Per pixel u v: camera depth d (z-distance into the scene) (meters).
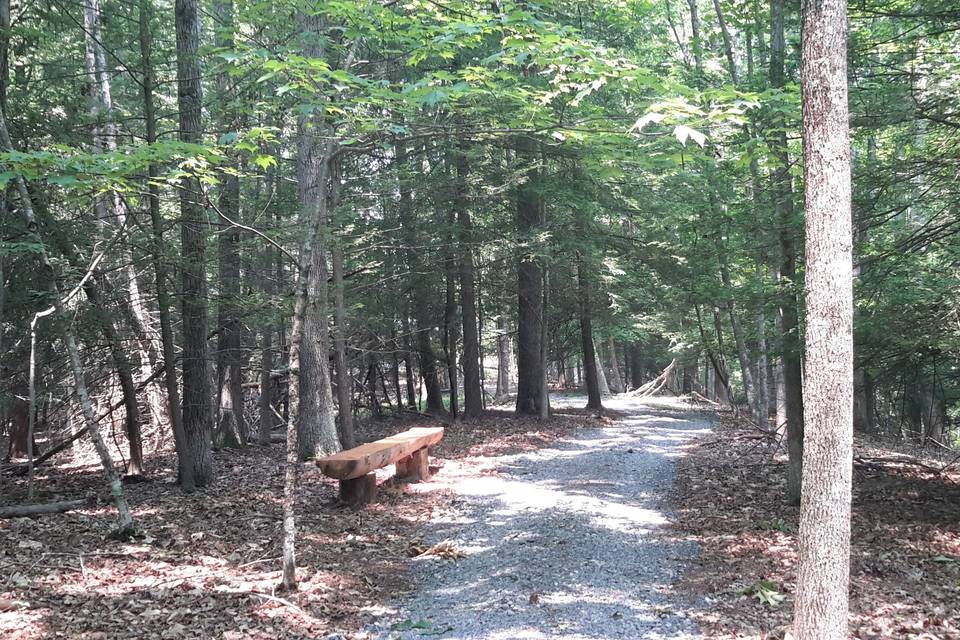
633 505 8.48
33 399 7.57
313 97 5.07
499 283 18.48
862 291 7.54
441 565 6.11
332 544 6.70
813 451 3.20
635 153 5.66
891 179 7.04
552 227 15.52
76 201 6.38
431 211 16.00
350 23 5.48
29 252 7.32
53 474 11.09
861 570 5.88
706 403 25.67
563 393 30.41
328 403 11.97
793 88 4.88
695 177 10.77
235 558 6.07
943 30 6.90
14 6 8.83
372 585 5.53
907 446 13.77
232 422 14.13
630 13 14.77
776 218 7.68
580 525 7.31
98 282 8.74
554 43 4.59
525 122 5.45
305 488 9.47
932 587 5.46
